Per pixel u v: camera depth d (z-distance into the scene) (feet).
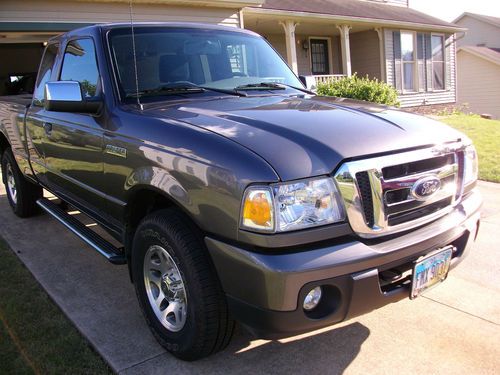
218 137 7.85
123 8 34.96
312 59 60.59
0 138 18.12
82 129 10.91
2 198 21.35
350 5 58.18
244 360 8.99
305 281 6.91
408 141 8.11
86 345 9.55
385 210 7.64
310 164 7.21
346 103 10.43
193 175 7.75
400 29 60.39
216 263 7.55
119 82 10.52
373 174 7.50
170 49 11.61
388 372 8.59
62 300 11.39
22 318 10.59
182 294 8.59
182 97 10.74
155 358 9.07
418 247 7.88
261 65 13.16
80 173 11.44
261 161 7.17
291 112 9.09
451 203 8.89
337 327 10.05
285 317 7.02
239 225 7.14
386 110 9.87
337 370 8.68
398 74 61.31
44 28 31.55
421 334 9.75
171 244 8.20
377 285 7.44
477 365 8.75
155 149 8.55
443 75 69.00
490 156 27.14
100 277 12.68
